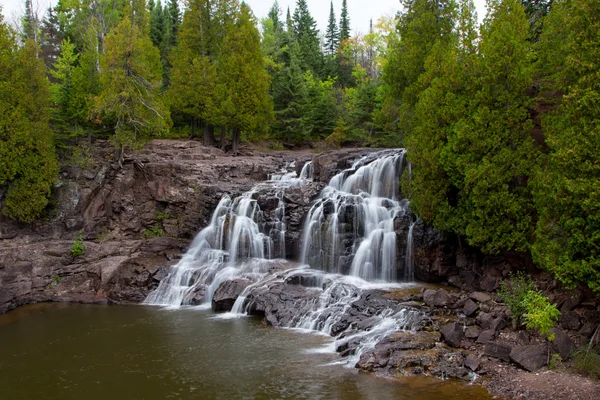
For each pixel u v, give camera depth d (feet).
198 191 85.81
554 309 39.22
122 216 87.45
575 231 39.42
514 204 52.08
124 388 38.91
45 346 50.06
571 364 37.70
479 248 60.44
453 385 37.19
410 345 43.09
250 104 113.50
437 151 59.41
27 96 79.41
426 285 63.21
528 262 53.72
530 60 58.18
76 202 84.48
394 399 35.19
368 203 73.87
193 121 130.00
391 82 92.89
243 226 77.46
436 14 87.81
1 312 64.69
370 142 126.21
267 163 104.63
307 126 136.05
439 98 61.21
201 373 41.52
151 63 118.52
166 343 49.90
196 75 115.44
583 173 38.83
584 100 39.27
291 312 56.80
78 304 68.90
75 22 142.20
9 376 42.11
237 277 68.59
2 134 76.18
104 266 73.82
